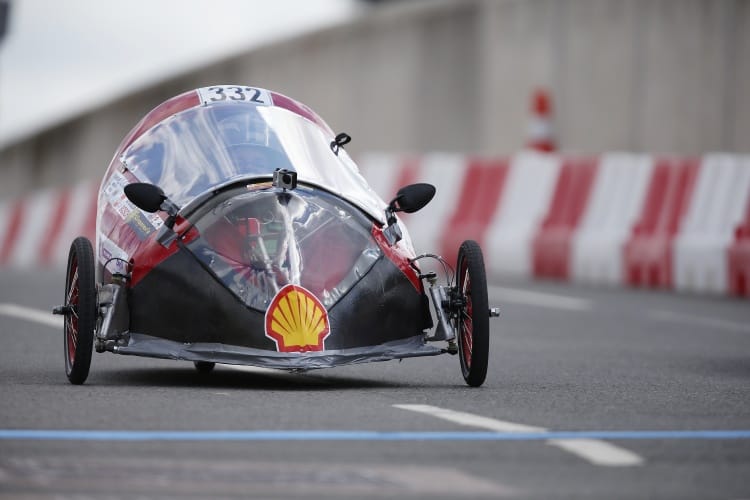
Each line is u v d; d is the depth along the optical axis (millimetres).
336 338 25906
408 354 26641
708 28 66688
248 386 27203
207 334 25969
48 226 88000
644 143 70188
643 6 70375
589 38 73625
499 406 24109
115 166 30375
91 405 23281
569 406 24281
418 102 84375
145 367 31016
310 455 18984
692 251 54875
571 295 52938
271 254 26422
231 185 27750
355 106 88875
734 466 18672
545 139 72562
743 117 64625
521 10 77938
